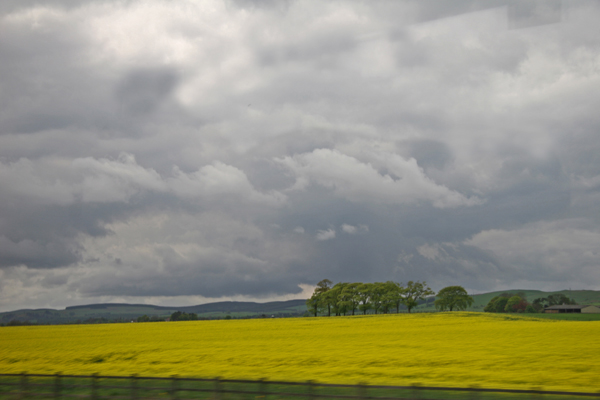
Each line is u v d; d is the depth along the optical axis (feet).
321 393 43.86
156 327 267.59
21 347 161.48
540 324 202.08
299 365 90.63
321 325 246.47
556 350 99.81
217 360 103.81
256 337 170.71
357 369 82.33
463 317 293.02
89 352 134.00
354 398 41.24
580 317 405.80
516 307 573.33
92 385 54.19
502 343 119.65
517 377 67.41
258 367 89.66
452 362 86.94
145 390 52.75
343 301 447.83
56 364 113.09
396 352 106.83
